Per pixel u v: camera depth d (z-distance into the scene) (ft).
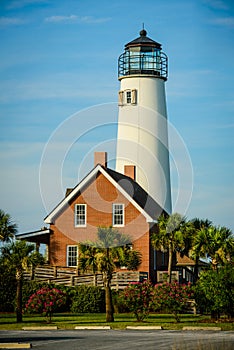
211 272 128.98
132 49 216.95
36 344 91.66
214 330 112.37
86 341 94.68
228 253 139.74
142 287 128.98
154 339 96.58
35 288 156.66
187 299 126.21
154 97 215.51
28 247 137.49
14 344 89.35
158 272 174.91
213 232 141.79
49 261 179.22
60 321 131.85
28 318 141.59
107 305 130.00
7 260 135.13
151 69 216.54
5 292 156.15
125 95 216.13
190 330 112.47
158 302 126.21
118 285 160.66
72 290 156.46
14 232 154.30
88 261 131.34
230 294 126.72
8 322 130.72
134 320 131.85
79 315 148.36
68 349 85.81
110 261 130.21
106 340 95.76
